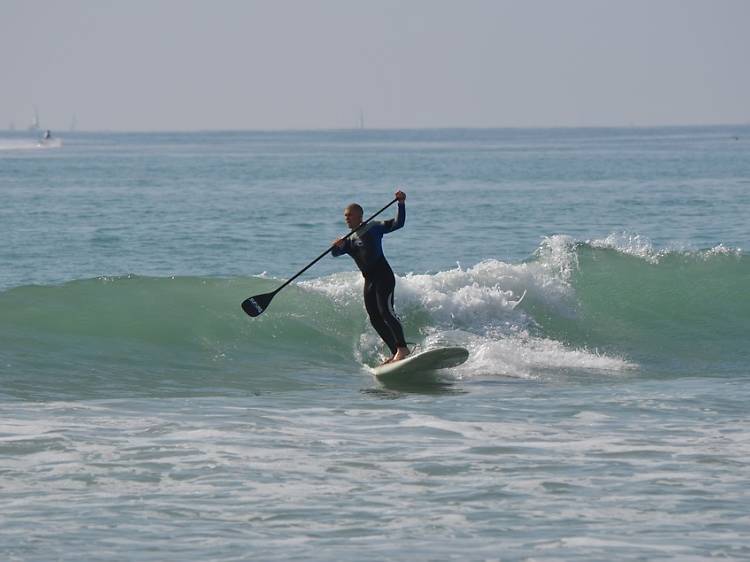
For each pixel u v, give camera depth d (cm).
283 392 4131
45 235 10150
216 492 2769
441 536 2452
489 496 2753
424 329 5094
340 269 8181
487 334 5131
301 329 4888
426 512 2623
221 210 13112
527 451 3209
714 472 2989
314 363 4656
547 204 14175
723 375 4641
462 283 5384
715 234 10438
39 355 4334
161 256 8794
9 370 4141
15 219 11725
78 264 8306
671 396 4109
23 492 2741
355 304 5097
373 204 14325
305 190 17412
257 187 18238
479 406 3897
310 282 5275
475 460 3102
